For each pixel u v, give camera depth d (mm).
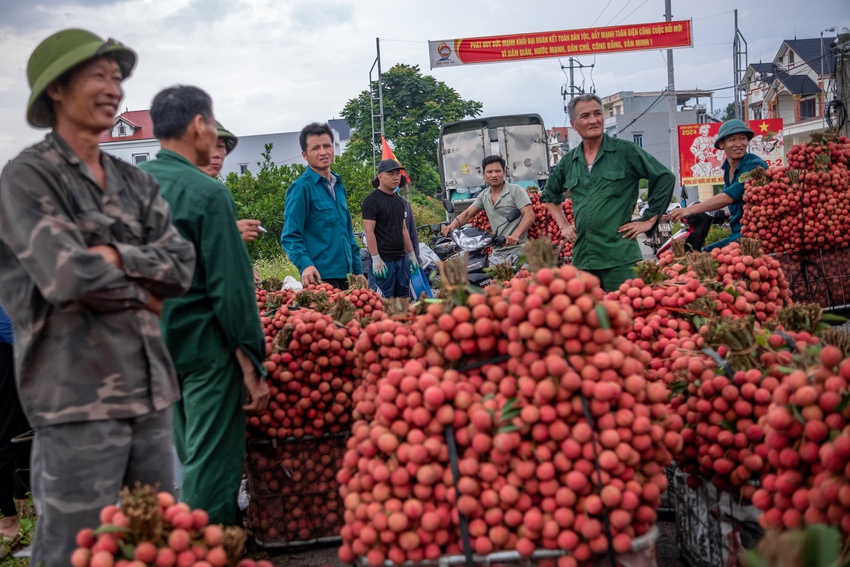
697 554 3059
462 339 2646
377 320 3336
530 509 2428
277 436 3564
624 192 5246
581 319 2445
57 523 2402
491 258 8055
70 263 2217
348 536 2590
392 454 2510
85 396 2387
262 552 3615
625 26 23344
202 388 3182
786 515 2316
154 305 2527
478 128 15773
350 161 26109
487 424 2436
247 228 4141
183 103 3219
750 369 2875
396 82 47844
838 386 2207
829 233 5516
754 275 4195
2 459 4059
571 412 2447
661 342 3574
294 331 3602
